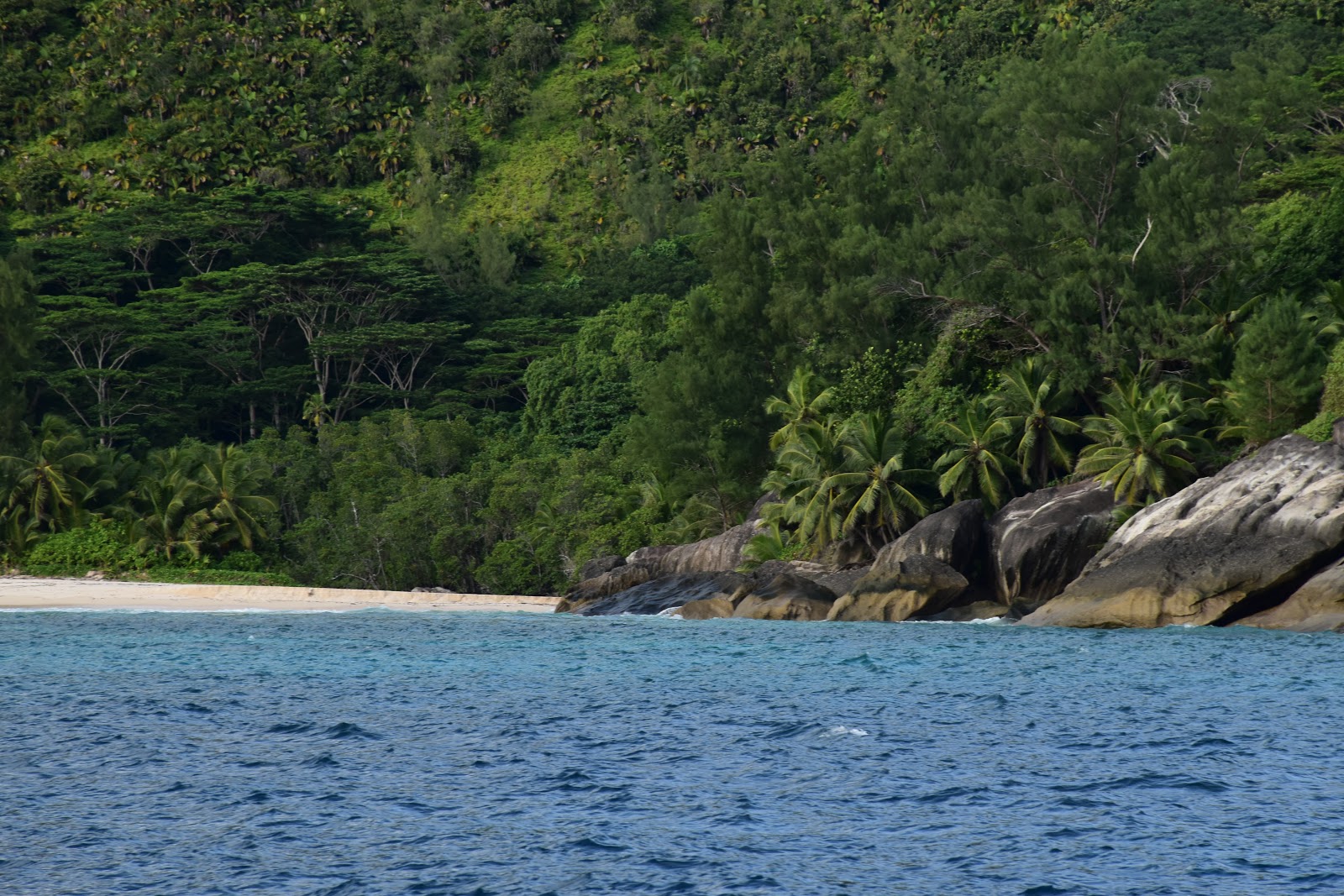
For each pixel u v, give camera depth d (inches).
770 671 2362.2
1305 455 3083.2
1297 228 4274.1
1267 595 2938.0
